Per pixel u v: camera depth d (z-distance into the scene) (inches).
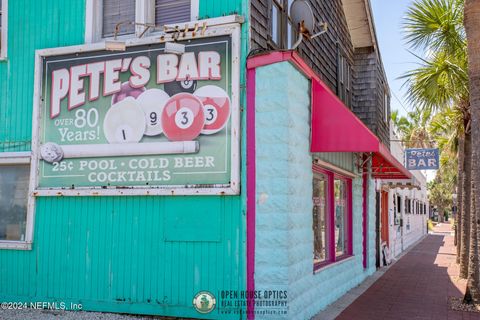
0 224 347.3
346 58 545.0
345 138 321.4
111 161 308.7
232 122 285.4
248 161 285.0
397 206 934.4
